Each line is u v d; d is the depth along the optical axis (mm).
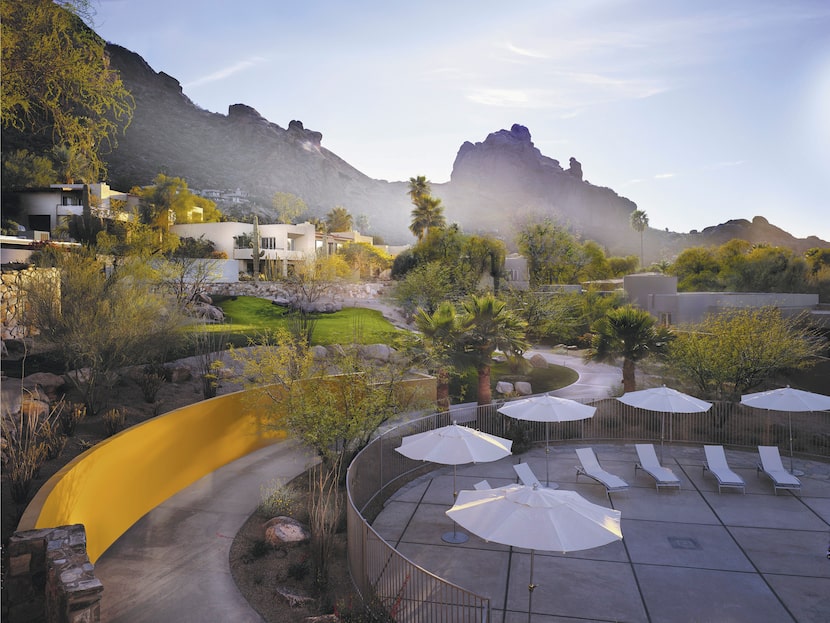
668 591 9602
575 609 9086
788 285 55312
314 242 66312
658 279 38719
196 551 10867
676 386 23250
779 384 24797
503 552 11086
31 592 7938
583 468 14992
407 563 8211
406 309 42844
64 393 15578
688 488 14547
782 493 14125
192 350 22500
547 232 63844
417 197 82625
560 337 42688
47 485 9250
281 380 15930
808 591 9570
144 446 12641
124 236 35062
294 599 8984
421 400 16922
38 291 15773
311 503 12148
